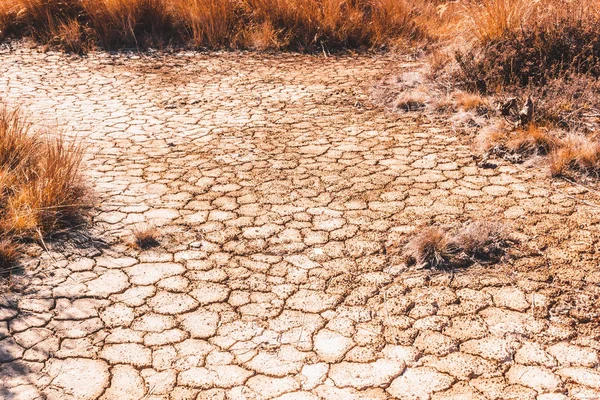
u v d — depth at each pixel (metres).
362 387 3.17
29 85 8.17
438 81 7.64
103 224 4.70
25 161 5.09
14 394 3.14
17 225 4.42
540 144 5.72
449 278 4.01
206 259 4.27
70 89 8.04
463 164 5.62
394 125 6.64
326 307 3.77
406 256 4.21
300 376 3.25
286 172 5.56
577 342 3.43
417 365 3.31
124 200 5.07
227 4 10.41
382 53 9.72
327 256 4.28
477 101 6.70
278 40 10.09
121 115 7.10
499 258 4.19
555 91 6.52
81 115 7.08
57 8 10.55
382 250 4.33
